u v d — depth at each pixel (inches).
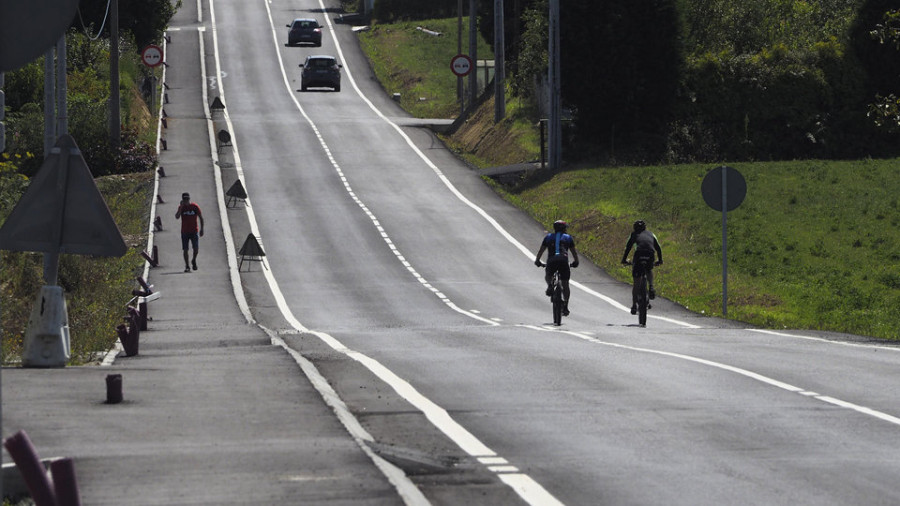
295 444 1290.6
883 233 5152.6
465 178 7288.4
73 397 1585.9
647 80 7155.5
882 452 1386.6
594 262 5319.9
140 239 5551.2
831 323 3740.2
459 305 4298.7
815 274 4579.2
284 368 1947.6
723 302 3954.2
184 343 2748.5
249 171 7470.5
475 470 1280.8
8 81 7790.4
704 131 7303.2
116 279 4352.9
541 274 5093.5
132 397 1601.9
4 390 1632.6
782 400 1766.7
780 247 5024.6
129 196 6589.6
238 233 5841.5
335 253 5457.7
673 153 7214.6
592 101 7165.4
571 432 1504.7
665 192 6205.7
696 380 1988.2
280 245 5610.2
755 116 7362.2
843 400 1766.7
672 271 4845.0
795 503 1145.4
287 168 7583.7
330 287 4729.3
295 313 4087.1
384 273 5054.1
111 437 1315.2
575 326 3560.5
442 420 1587.1
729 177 3902.6
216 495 1056.2
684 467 1302.9
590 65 7121.1
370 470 1160.8
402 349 2561.5
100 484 1093.1
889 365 2222.0
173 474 1136.8
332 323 3801.7
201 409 1514.5
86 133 7391.7
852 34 7544.3
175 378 1807.3
